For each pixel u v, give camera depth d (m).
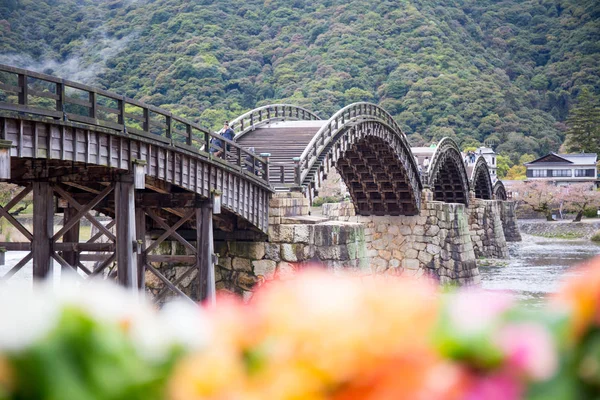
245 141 43.25
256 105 138.62
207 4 168.88
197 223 26.73
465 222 59.69
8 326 1.56
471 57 194.62
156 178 24.44
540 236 116.38
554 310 1.78
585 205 123.44
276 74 152.12
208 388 1.62
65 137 19.20
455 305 1.81
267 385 1.61
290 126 46.75
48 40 130.25
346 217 60.44
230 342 1.73
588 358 1.66
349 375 1.59
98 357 1.63
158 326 1.78
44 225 21.91
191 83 125.06
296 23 175.62
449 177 80.81
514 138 165.75
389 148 51.47
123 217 21.80
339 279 1.92
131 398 1.62
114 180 21.97
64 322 1.62
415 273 57.62
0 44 122.06
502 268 75.06
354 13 185.00
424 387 1.60
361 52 171.75
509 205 109.44
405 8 191.75
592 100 188.62
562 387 1.65
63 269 21.91
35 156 18.14
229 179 28.67
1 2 126.31
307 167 36.69
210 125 112.56
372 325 1.67
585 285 1.73
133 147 22.27
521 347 1.66
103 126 20.47
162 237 26.92
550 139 172.25
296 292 1.80
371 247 59.03
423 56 177.12
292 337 1.68
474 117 167.00
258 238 32.25
